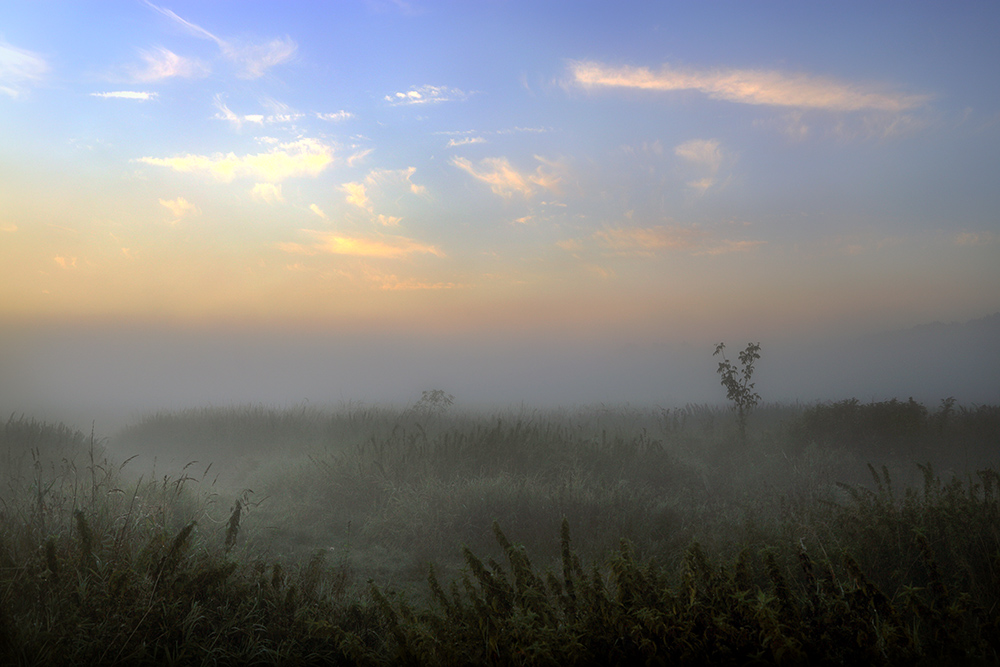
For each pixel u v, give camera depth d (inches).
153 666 137.3
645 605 128.9
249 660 143.9
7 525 189.6
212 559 177.6
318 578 182.4
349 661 146.7
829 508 228.5
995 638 126.8
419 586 220.7
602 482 357.7
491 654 121.0
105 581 154.6
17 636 131.2
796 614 121.7
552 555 255.0
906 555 178.7
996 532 178.2
